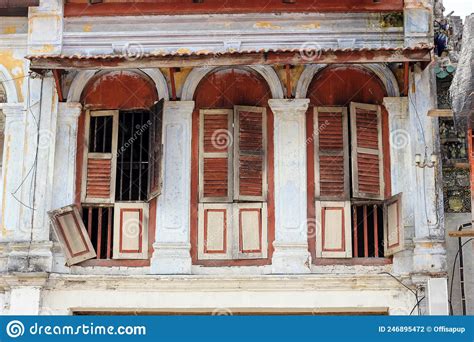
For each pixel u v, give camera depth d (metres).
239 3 14.98
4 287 14.34
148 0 15.09
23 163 14.73
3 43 15.15
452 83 14.16
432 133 14.67
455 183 14.85
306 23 14.96
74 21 15.13
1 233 14.53
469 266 14.63
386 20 14.99
